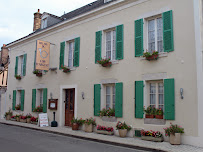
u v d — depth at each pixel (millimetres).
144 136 8156
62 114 12141
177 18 8078
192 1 7762
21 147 6992
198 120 7172
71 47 12484
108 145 7656
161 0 8562
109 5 10172
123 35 9672
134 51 9203
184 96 7590
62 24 12609
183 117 7531
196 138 7152
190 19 7750
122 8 9852
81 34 11625
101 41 10516
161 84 8484
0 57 22422
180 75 7773
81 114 11008
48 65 12352
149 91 8766
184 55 7754
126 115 9125
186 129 7422
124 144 7496
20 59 16328
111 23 10219
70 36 12234
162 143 7539
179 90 7734
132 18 9461
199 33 7461
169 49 8094
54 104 12445
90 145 7582
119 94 9406
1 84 18375
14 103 15930
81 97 11141
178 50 7922
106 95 10266
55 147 7090
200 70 7305
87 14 11203
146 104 8648
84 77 11133
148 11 8930
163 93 8344
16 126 12797
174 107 7746
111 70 9938
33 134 9828
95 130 10211
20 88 15594
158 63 8398
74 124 10703
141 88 8695
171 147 6941
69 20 12141
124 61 9500
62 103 12188
